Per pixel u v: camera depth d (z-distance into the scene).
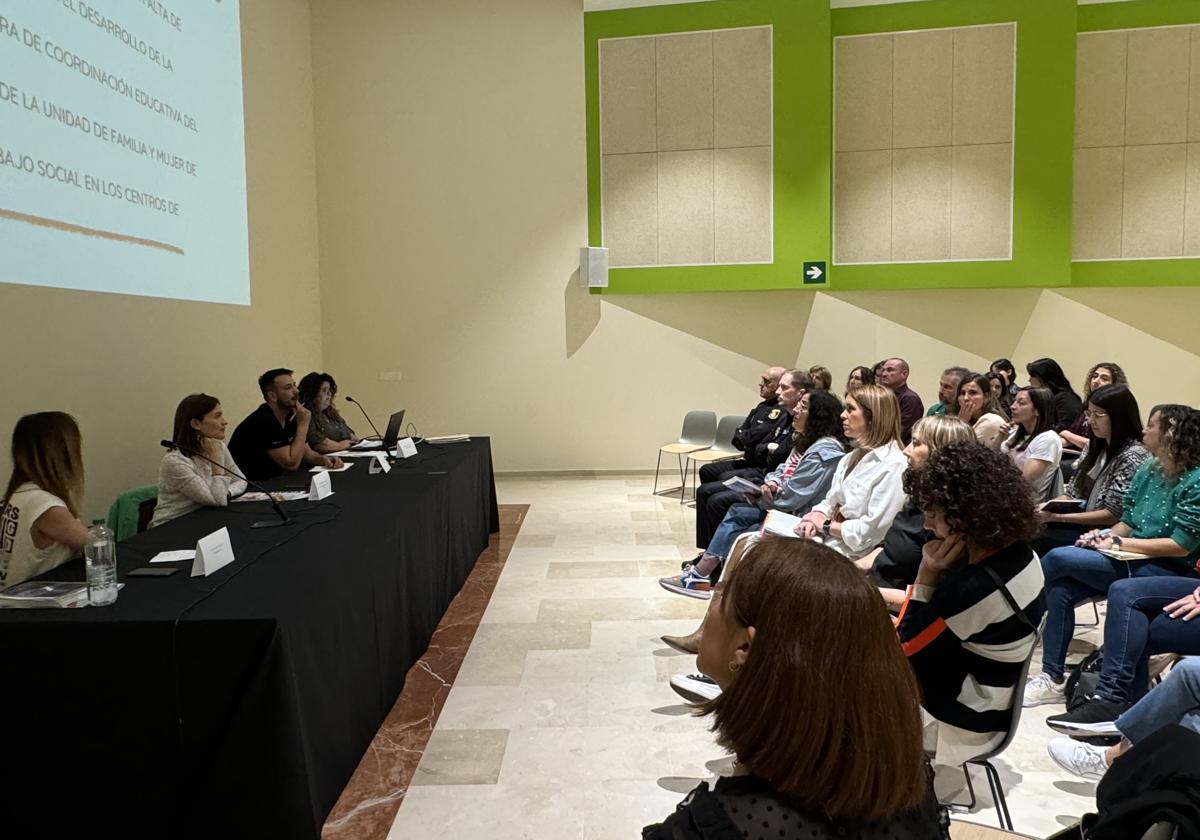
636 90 6.95
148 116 4.41
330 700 2.12
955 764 1.82
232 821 1.76
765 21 6.78
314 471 3.99
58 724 1.79
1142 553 2.61
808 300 7.05
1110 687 2.42
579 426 7.25
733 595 0.78
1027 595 1.72
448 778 2.31
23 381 3.66
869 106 6.85
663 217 7.00
